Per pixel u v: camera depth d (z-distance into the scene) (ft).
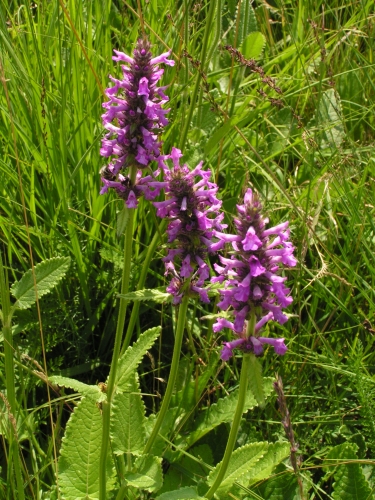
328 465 1.36
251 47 2.10
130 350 1.33
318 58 2.14
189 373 1.55
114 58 1.20
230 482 1.32
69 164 1.76
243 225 1.11
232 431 1.19
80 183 1.73
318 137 2.02
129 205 1.21
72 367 1.61
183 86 1.73
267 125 2.04
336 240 1.69
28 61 1.81
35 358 1.57
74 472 1.36
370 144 1.97
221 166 1.87
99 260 1.75
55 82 1.81
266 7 2.15
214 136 1.57
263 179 1.93
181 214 1.20
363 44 2.27
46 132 1.64
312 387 1.58
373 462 1.35
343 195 1.76
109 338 1.69
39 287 1.32
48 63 1.85
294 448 1.12
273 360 1.58
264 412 1.54
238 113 1.90
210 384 1.55
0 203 1.67
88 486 1.36
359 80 1.99
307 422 1.49
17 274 1.69
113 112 1.20
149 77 1.21
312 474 1.45
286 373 1.59
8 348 1.25
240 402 1.17
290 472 1.42
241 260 1.13
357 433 1.51
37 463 1.47
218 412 1.50
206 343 1.62
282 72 2.06
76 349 1.65
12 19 1.87
